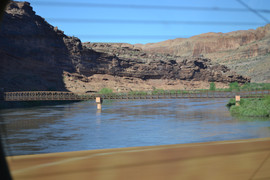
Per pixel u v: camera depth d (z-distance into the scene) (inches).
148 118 1996.8
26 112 2404.0
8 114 2228.1
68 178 108.7
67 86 5236.2
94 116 2124.8
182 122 1765.5
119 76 7549.2
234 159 126.1
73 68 6136.8
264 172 114.0
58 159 130.0
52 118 1984.5
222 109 2615.7
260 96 2568.9
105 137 1277.1
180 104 3435.0
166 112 2420.0
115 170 116.0
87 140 1211.9
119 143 1145.4
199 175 111.4
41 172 114.0
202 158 128.6
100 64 7135.8
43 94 2886.3
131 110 2640.3
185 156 131.7
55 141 1189.1
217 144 151.4
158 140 1198.3
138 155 135.0
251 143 151.1
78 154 137.5
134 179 108.2
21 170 116.6
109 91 4724.4
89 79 6456.7
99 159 129.3
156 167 119.1
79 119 1936.5
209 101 4008.4
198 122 1750.7
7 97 2603.3
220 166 119.3
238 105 2426.2
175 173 113.3
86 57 6653.5
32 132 1403.8
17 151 987.3
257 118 1856.5
